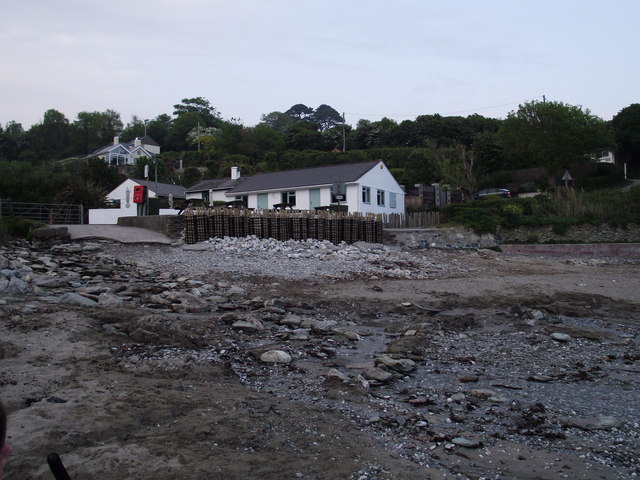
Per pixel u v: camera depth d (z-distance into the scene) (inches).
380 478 192.9
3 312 369.1
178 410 239.1
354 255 858.8
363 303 536.7
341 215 1023.0
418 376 327.3
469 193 1971.0
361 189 1530.5
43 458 189.9
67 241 786.2
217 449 204.1
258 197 1668.3
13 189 1459.2
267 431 223.9
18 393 246.2
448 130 3503.9
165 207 1240.2
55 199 1320.1
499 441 234.2
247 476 185.6
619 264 1057.5
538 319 498.3
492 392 292.5
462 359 368.5
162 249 797.2
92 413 225.6
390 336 428.5
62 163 3075.8
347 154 3043.8
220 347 355.6
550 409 276.7
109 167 2154.3
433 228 1253.1
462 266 904.3
